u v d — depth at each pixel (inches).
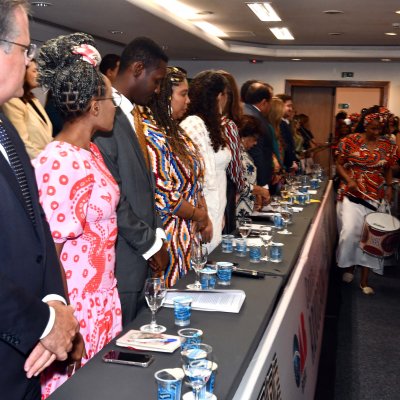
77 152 71.1
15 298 50.3
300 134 352.8
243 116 183.5
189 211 106.9
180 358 64.9
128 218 83.7
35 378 60.9
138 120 97.0
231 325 75.7
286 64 458.3
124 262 85.2
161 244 88.0
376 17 293.4
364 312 189.0
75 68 70.7
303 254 126.4
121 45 360.8
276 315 86.0
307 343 111.6
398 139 399.2
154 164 99.5
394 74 446.3
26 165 58.9
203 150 128.9
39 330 52.2
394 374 141.0
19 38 51.3
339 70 452.4
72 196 68.8
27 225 55.9
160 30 295.1
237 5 272.7
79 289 74.0
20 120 120.4
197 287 90.3
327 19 304.0
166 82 107.0
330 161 467.5
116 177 86.3
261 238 128.6
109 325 77.5
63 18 258.5
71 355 67.9
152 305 72.3
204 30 332.8
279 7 275.1
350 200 212.2
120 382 59.1
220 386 58.9
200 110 131.3
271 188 219.1
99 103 73.6
